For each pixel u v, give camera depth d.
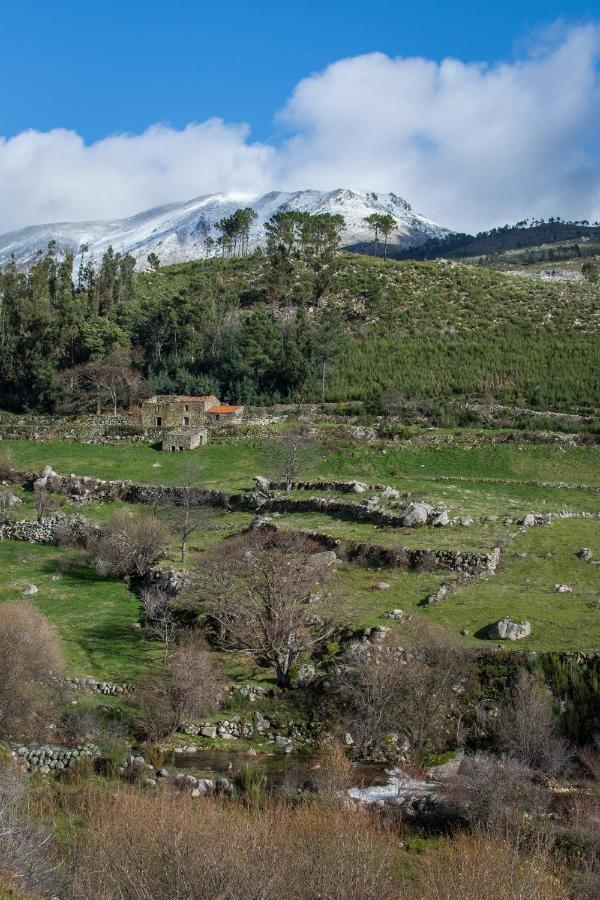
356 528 74.75
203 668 49.75
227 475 102.00
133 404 134.75
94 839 30.34
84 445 115.94
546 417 118.81
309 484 90.12
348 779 40.06
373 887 27.53
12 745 42.75
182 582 66.62
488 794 36.28
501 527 72.38
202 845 28.56
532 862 29.77
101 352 141.12
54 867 27.66
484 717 44.66
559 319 169.50
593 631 49.94
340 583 62.88
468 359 146.88
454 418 119.19
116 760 41.16
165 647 57.41
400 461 104.12
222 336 150.88
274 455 99.94
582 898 28.81
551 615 53.06
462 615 54.34
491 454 104.88
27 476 103.62
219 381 141.75
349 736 45.06
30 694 45.75
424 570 64.19
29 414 135.25
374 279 196.62
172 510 85.62
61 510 93.19
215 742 45.69
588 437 107.12
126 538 76.56
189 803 35.84
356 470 101.44
